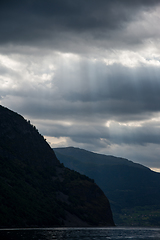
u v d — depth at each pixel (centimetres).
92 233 13838
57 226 16675
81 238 11006
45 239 9775
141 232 17325
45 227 15288
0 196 14962
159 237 13700
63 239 10225
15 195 16312
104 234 13738
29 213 15338
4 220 13088
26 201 16638
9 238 9400
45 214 16738
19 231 11825
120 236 13225
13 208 14738
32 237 10056
